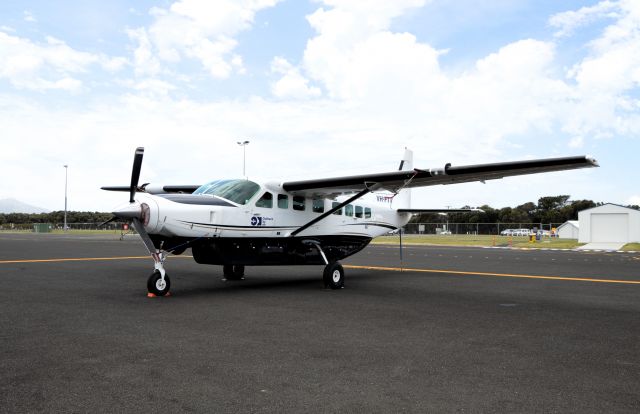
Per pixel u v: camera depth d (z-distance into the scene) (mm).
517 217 81875
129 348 5391
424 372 4633
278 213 11289
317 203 12258
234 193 10648
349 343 5746
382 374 4559
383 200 14625
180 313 7586
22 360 4879
